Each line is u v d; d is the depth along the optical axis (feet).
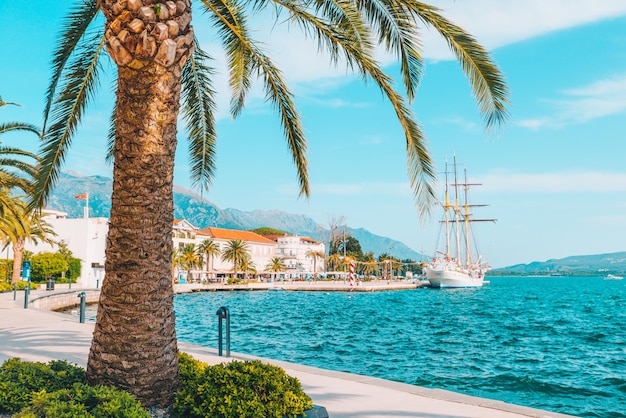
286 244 497.46
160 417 19.58
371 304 208.54
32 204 30.55
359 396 27.17
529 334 101.30
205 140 38.88
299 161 33.27
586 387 52.19
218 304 197.57
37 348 42.34
